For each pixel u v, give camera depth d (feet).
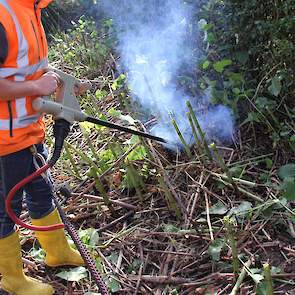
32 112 7.11
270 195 9.03
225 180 9.48
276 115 10.26
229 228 7.52
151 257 8.59
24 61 6.75
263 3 10.01
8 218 7.55
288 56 9.68
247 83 10.68
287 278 7.71
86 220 9.72
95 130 12.01
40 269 8.80
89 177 10.55
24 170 7.38
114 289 8.08
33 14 6.91
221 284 7.84
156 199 9.67
